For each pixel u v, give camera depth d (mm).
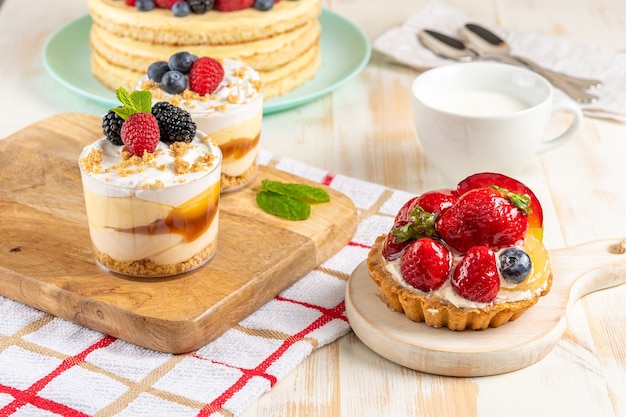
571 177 1201
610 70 1336
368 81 1348
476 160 1154
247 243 1084
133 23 1265
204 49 1267
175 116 1050
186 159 1046
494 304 1001
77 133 1213
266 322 1041
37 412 971
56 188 1143
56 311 1045
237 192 1147
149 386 990
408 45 1371
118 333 1028
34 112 1286
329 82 1310
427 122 1155
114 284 1045
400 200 1160
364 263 1064
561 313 1022
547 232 1135
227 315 1032
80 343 1026
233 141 1133
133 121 1033
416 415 979
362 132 1267
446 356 996
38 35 1424
